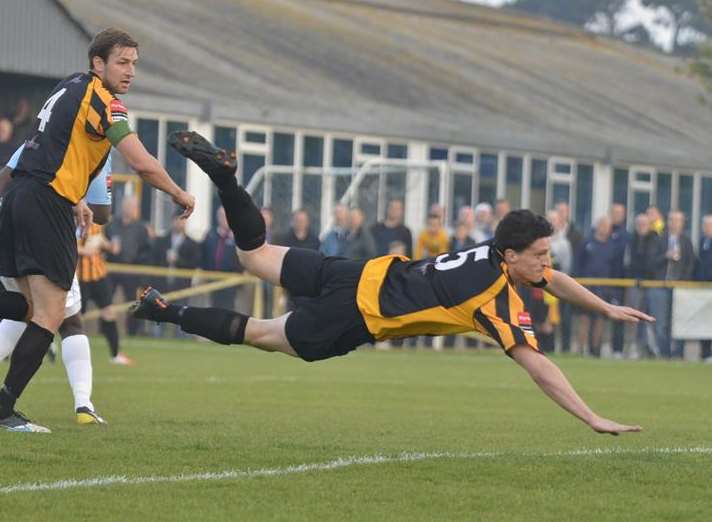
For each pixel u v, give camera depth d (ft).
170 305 74.08
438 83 344.69
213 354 175.22
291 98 287.07
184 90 266.36
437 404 111.86
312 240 198.70
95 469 64.69
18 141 188.14
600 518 56.24
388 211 199.82
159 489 59.77
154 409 97.96
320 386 128.16
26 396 105.40
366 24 386.11
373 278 70.64
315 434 83.20
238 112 259.80
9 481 61.00
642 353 209.56
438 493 60.44
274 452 72.02
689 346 210.18
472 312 67.56
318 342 71.56
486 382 141.38
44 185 75.31
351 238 195.93
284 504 57.47
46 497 57.36
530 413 105.29
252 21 347.97
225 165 71.31
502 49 411.13
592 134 338.75
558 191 308.81
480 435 85.97
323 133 272.72
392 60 353.10
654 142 350.43
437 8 442.91
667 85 430.20
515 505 58.34
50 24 221.05
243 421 90.38
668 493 61.87
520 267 67.92
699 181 337.31
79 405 84.33
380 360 177.17
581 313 207.31
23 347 76.13
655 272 208.54
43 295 76.13
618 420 101.14
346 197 237.25
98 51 76.64
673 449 78.33
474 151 294.66
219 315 73.15
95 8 314.35
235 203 72.38
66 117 75.36
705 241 212.64
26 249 75.66
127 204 203.31
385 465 67.87
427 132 287.28
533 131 319.47
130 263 201.98
